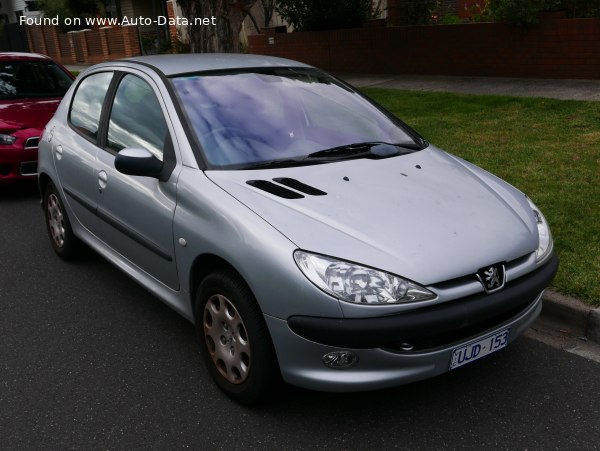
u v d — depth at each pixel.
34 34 26.88
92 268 5.17
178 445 2.96
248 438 2.99
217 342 3.26
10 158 7.04
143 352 3.82
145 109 3.93
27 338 4.05
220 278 3.09
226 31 9.36
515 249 3.04
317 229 2.89
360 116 4.20
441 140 8.04
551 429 2.99
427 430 3.01
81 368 3.67
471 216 3.16
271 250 2.82
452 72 13.12
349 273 2.71
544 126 8.24
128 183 3.84
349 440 2.95
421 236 2.92
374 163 3.61
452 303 2.79
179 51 18.91
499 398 3.24
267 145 3.65
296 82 4.24
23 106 7.65
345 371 2.79
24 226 6.39
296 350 2.81
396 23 16.23
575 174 6.27
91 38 23.19
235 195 3.16
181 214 3.35
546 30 11.41
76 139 4.66
